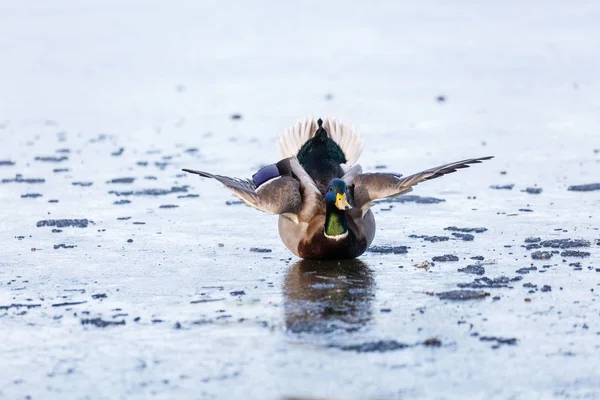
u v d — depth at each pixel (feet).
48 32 145.18
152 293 40.04
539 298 37.86
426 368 31.40
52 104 97.45
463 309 36.88
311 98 97.04
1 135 82.12
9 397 30.09
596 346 32.89
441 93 97.60
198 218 53.93
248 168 67.51
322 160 48.21
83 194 60.23
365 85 103.45
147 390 30.32
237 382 30.68
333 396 29.53
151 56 126.00
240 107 93.66
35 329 35.83
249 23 150.71
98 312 37.60
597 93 93.86
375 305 37.70
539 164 65.92
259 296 39.34
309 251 43.98
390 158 69.72
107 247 47.80
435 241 47.85
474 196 57.62
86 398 29.91
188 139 79.25
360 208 44.62
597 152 68.90
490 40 130.52
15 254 46.65
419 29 141.49
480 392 29.60
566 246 45.68
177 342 34.17
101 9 166.91
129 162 70.44
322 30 142.92
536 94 94.84
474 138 75.97
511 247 46.01
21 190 61.46
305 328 35.24
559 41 127.65
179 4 171.53
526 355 32.24
